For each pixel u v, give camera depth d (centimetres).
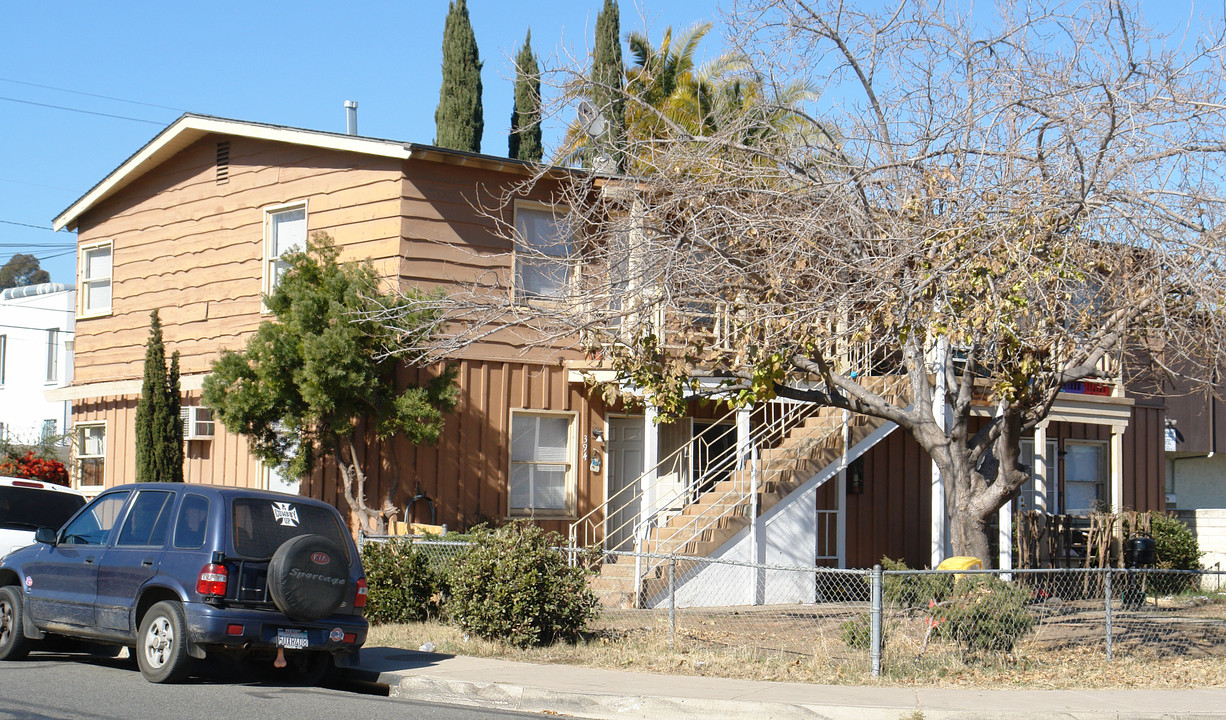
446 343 1298
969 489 1239
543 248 1741
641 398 1333
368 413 1614
